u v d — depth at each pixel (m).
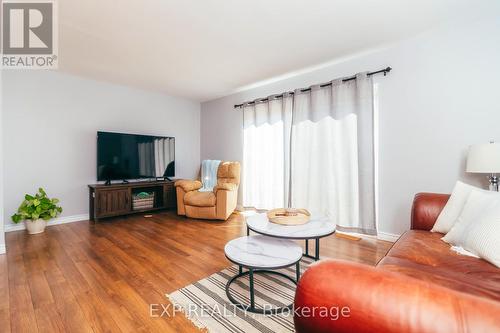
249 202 4.23
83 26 2.27
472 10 2.06
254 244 1.76
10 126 3.18
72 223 3.55
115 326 1.36
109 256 2.34
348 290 0.59
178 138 4.99
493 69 2.15
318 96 3.25
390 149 2.75
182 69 3.37
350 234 2.99
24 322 1.39
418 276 1.13
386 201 2.79
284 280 1.90
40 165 3.40
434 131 2.46
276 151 3.80
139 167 4.20
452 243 1.55
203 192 3.99
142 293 1.70
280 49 2.76
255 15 2.11
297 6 1.99
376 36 2.48
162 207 4.31
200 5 1.96
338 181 3.06
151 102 4.54
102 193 3.59
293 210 2.33
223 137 4.88
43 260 2.23
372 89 2.79
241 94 4.51
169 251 2.48
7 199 3.16
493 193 1.53
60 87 3.54
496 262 1.20
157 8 2.00
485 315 0.48
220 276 1.96
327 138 3.18
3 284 1.80
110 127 4.04
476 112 2.23
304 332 0.63
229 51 2.81
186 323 1.40
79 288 1.76
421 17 2.16
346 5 1.98
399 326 0.52
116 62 3.14
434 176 2.47
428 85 2.48
